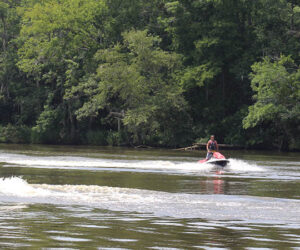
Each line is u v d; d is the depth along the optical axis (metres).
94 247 12.29
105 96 83.81
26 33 97.75
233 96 89.94
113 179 29.36
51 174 31.88
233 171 37.69
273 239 13.55
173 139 84.19
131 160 47.62
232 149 82.56
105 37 94.69
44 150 65.31
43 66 95.75
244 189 25.34
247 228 14.99
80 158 49.16
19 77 104.62
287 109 73.88
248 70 83.31
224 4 83.75
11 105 103.88
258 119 73.69
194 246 12.60
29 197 20.47
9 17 106.00
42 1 97.75
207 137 83.50
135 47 84.31
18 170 34.50
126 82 81.19
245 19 88.12
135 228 14.65
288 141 80.19
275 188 26.09
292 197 22.36
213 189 25.05
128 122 80.00
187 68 85.81
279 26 86.19
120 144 87.56
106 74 81.38
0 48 108.69
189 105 86.19
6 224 14.80
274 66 73.56
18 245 12.29
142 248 12.29
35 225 14.75
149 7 94.56
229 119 85.06
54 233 13.74
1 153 55.94
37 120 100.81
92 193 22.09
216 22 83.44
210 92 89.81
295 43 83.44
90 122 94.31
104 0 94.12
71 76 91.62
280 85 72.94
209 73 82.38
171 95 81.44
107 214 16.91
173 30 88.31
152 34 92.88
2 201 19.31
